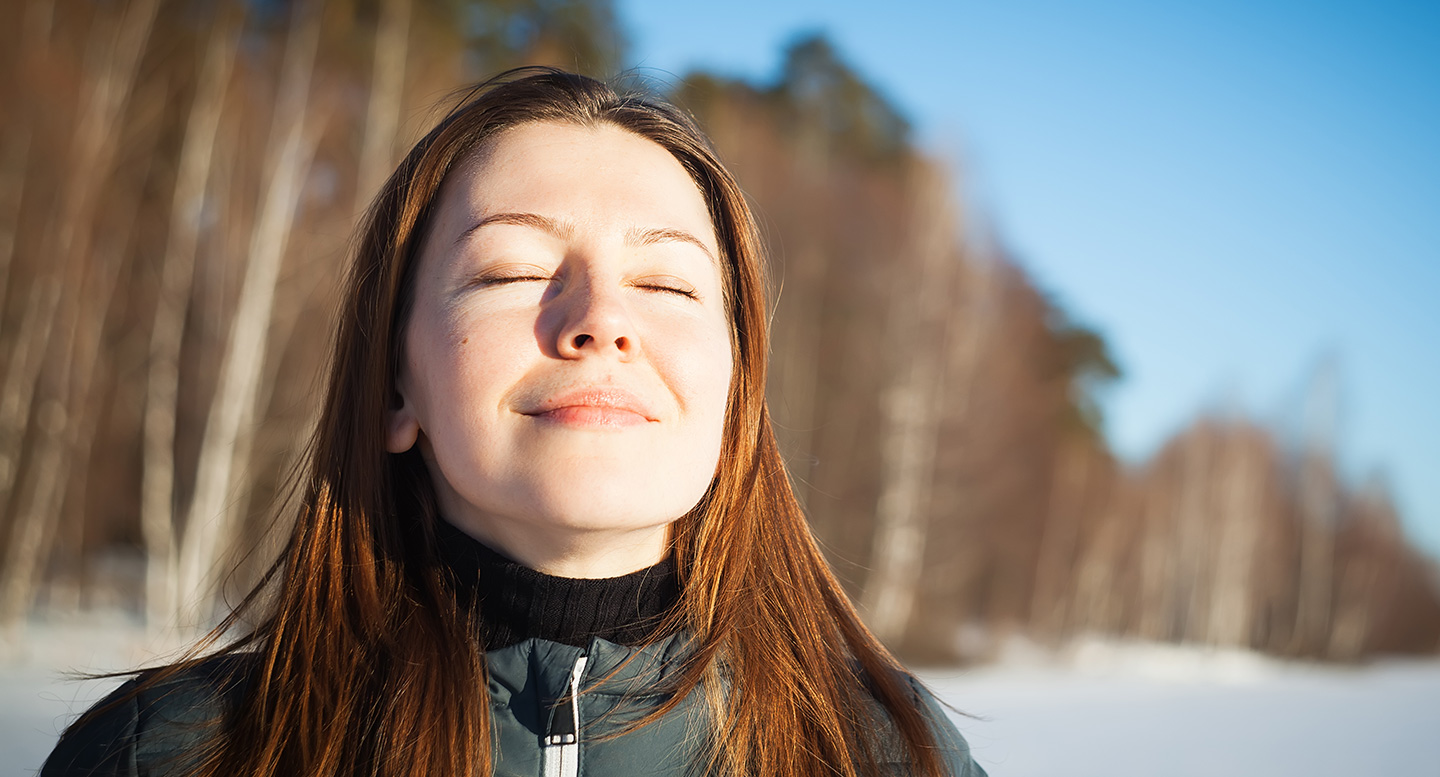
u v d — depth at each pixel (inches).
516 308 39.0
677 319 40.8
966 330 764.0
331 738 40.1
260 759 39.6
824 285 860.6
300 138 515.2
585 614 41.3
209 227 547.2
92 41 532.4
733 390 49.1
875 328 777.6
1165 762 323.3
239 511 457.4
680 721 41.4
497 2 695.1
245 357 463.8
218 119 520.1
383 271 46.0
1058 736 368.5
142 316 580.4
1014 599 995.9
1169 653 1053.2
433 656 40.3
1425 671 1285.7
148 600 458.0
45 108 501.7
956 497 752.3
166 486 478.6
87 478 581.0
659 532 44.2
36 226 510.6
